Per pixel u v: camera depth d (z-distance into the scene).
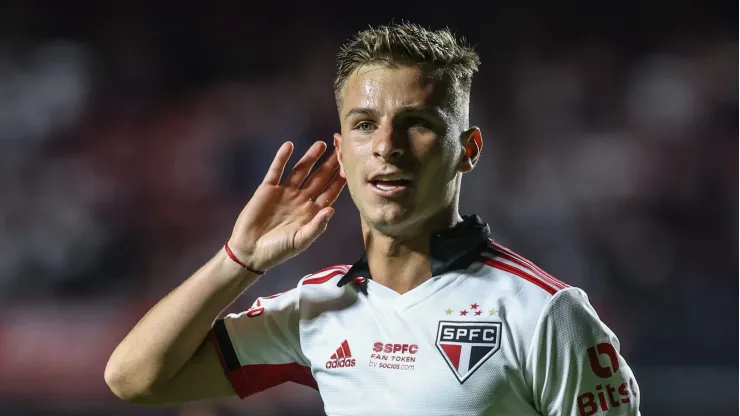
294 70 43.75
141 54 43.22
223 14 44.19
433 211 8.34
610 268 37.03
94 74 42.50
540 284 8.14
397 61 8.15
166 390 9.17
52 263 36.62
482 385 7.91
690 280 36.75
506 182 39.59
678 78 42.19
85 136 40.88
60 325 32.47
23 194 38.69
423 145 8.09
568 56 43.22
